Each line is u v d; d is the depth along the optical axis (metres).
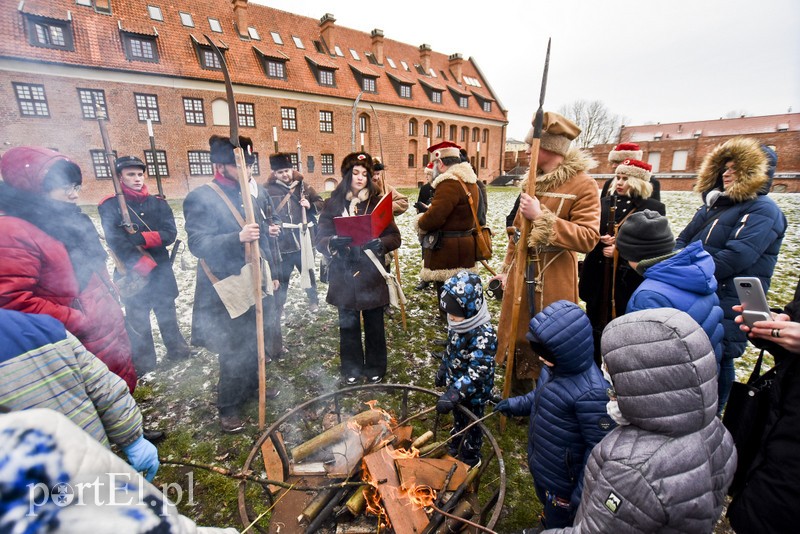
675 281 1.46
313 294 4.50
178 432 2.45
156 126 18.31
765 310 1.28
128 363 2.05
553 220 2.05
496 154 36.22
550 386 1.50
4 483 0.42
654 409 0.95
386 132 27.36
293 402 2.72
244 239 2.16
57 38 15.88
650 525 0.93
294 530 1.59
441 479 1.70
